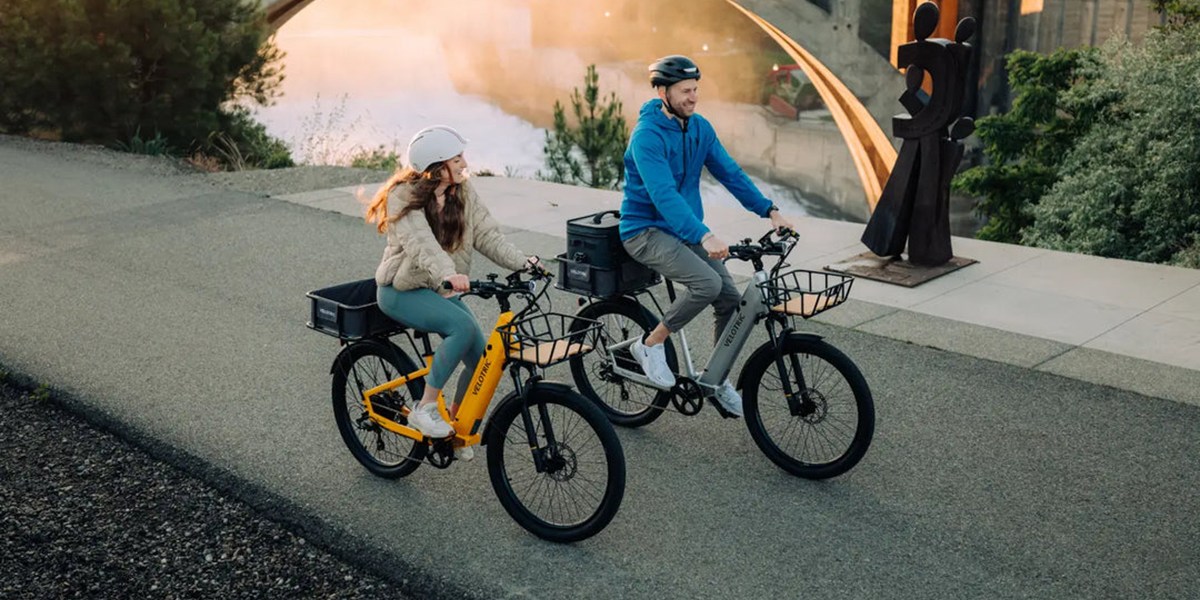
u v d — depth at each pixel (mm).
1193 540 4188
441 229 4266
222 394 5902
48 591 3949
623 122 18906
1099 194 16500
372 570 4098
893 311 7328
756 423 4910
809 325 7020
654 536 4277
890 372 6156
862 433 4520
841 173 52250
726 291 4891
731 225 10188
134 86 17469
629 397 5426
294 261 8984
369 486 4766
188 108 17703
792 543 4199
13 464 5051
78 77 16641
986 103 31922
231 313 7484
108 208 11227
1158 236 16016
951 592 3824
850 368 4508
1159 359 6289
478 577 3980
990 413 5527
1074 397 5727
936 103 8008
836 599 3791
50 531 4406
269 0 25969
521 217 10633
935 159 8148
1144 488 4652
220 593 3949
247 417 5570
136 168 13898
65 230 10227
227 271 8664
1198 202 15820
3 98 17016
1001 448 5090
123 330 7086
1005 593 3816
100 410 5629
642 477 4824
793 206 49125
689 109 4633
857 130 33531
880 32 30047
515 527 4375
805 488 4688
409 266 4250
